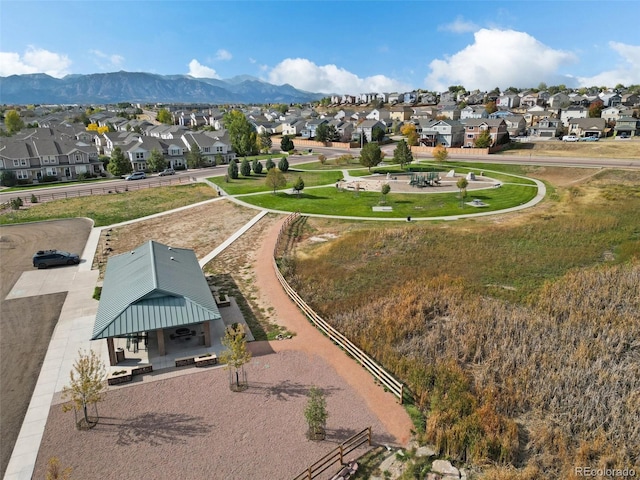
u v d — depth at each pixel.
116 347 23.19
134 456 15.76
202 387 19.77
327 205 56.97
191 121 188.38
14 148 78.06
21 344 23.73
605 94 179.12
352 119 174.62
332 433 16.89
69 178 81.56
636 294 27.91
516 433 16.38
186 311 22.30
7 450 16.12
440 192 62.53
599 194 56.28
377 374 20.52
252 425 17.31
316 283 32.34
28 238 44.72
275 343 23.66
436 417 17.00
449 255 36.91
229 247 41.19
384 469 15.27
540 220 45.94
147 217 52.72
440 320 26.14
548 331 24.02
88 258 38.56
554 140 108.38
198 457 15.70
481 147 100.62
